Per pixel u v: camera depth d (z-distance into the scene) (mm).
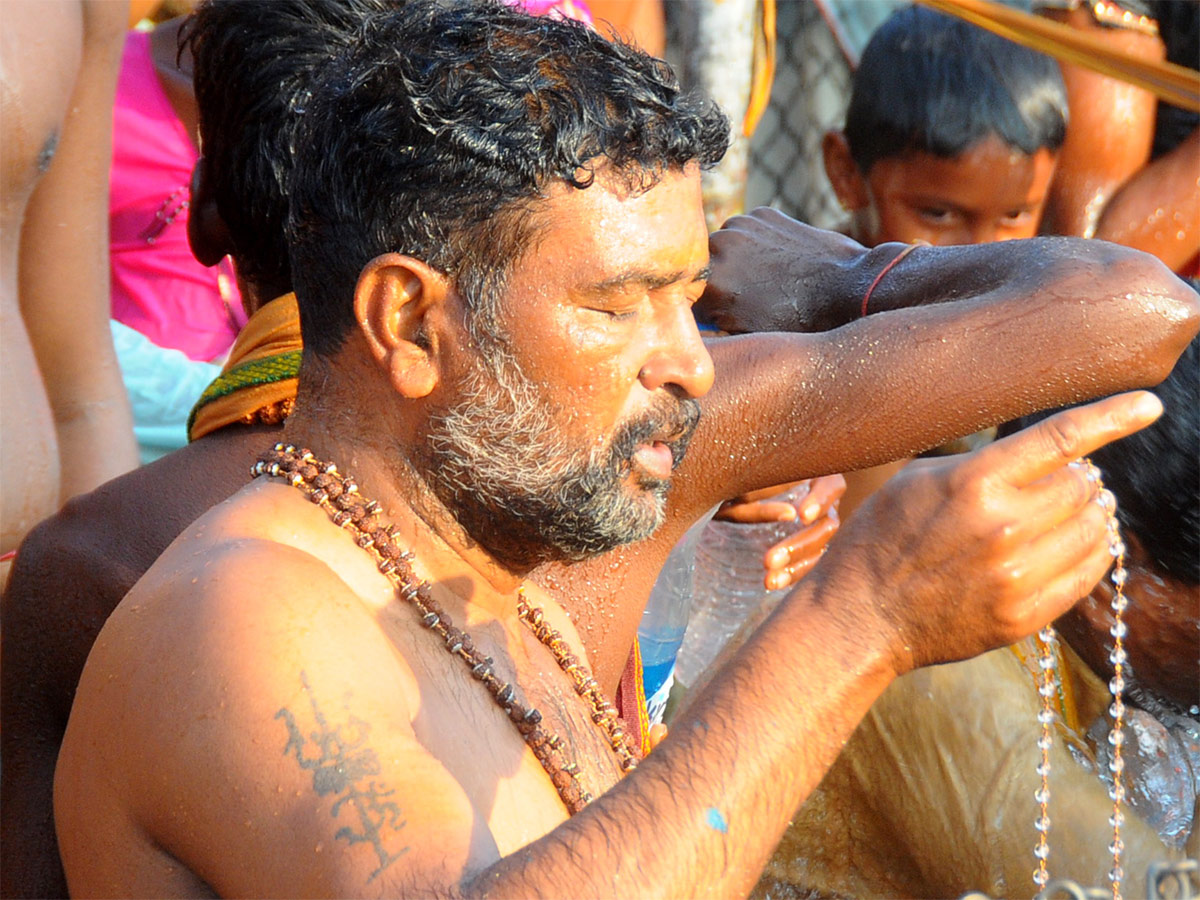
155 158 8961
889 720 6562
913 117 10008
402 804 3336
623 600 5656
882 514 3850
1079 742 6801
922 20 10367
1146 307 5379
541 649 4875
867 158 10453
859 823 6820
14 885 5082
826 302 6328
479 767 4051
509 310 3980
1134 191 12234
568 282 3949
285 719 3418
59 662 5152
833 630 3725
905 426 5426
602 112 3902
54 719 5258
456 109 3916
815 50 15852
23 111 5770
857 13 15273
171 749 3498
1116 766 5492
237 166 5207
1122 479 6367
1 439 5762
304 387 4379
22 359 5961
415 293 4031
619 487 4188
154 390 8664
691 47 12391
